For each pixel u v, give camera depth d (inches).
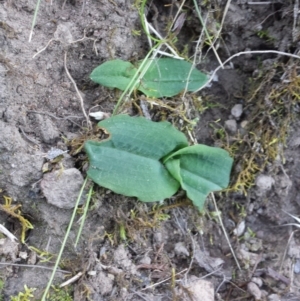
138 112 7.6
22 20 7.0
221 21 8.1
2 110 6.7
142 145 7.1
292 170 8.2
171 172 7.2
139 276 7.3
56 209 6.9
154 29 8.0
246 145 8.2
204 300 7.3
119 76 7.4
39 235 7.0
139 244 7.4
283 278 7.8
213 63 8.5
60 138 7.1
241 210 8.2
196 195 7.4
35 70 7.0
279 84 8.0
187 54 8.3
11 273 6.8
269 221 8.2
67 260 7.0
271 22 8.2
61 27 7.2
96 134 7.1
